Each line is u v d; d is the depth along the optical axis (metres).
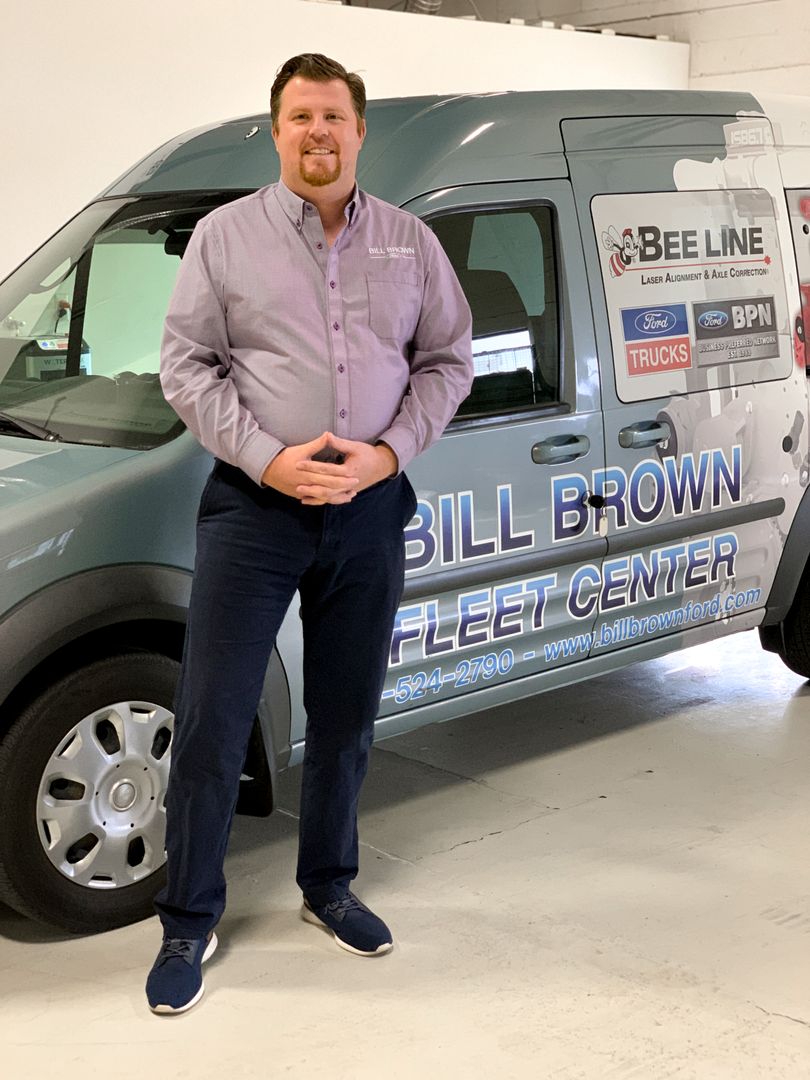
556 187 3.12
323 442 2.12
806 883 2.78
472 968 2.45
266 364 2.18
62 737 2.41
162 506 2.48
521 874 2.83
